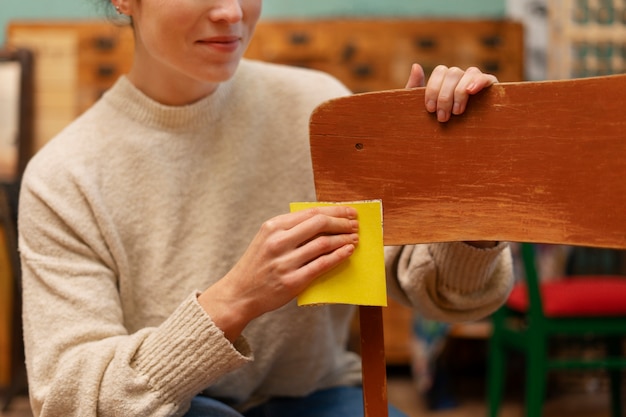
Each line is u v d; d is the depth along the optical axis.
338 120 0.87
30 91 2.99
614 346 2.41
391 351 3.00
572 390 2.97
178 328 0.89
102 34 2.99
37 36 3.01
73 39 3.01
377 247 0.83
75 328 0.97
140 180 1.07
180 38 0.96
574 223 0.81
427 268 1.04
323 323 1.13
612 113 0.79
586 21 3.12
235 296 0.86
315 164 0.87
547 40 3.19
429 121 0.85
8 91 2.97
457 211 0.85
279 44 2.98
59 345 0.95
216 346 0.87
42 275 1.00
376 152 0.86
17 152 2.96
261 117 1.13
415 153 0.86
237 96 1.12
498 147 0.84
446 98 0.83
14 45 3.01
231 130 1.11
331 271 0.83
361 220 0.83
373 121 0.86
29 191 1.04
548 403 2.83
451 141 0.85
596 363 2.21
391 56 3.00
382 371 0.85
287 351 1.12
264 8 3.27
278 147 1.13
